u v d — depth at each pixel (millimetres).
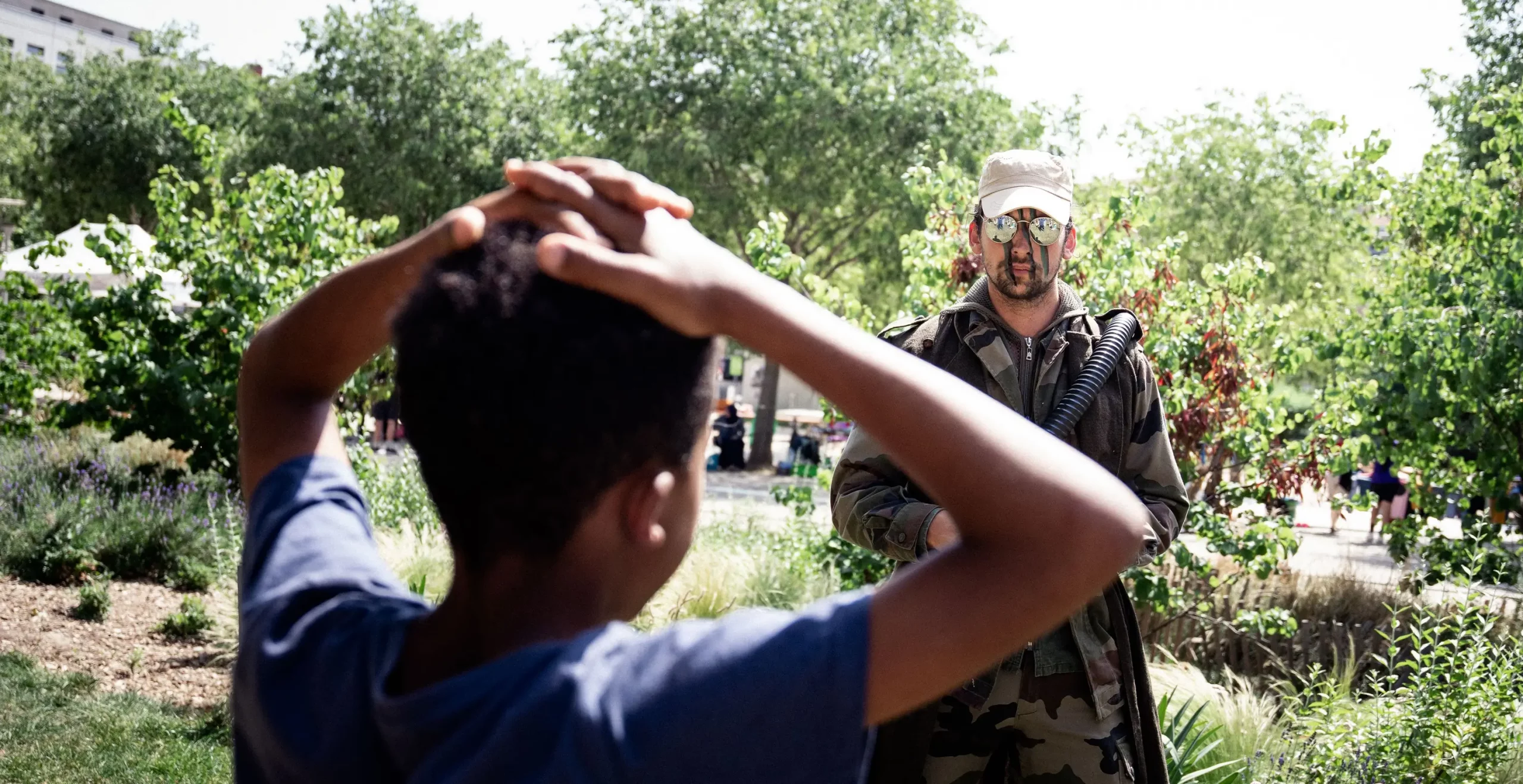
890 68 22219
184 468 11156
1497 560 6984
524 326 759
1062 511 766
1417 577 7328
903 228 21812
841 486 2977
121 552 8242
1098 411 2898
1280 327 6785
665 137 22359
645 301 754
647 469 799
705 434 835
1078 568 764
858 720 759
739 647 769
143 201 31953
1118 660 2773
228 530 8516
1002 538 773
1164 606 6039
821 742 752
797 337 777
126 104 31516
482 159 24938
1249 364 6473
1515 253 7141
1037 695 2709
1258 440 6312
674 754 734
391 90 25047
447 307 781
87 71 32312
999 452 776
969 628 765
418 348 785
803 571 7359
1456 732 4227
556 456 763
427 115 25062
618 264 743
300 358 1033
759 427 24031
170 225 9578
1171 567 7246
